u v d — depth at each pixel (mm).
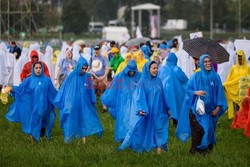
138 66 42500
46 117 31875
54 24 157750
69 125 30141
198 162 25625
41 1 132250
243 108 30484
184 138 27781
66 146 29672
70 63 44844
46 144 30484
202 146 26625
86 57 49500
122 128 29531
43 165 26016
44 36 111812
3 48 52031
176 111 33406
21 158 27219
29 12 96750
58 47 98562
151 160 26234
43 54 53125
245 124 30422
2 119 39281
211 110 27094
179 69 34438
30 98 31438
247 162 25984
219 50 32750
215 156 26406
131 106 28016
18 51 58406
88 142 30734
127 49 60188
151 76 27484
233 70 37719
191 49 32750
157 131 27328
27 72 36906
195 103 26781
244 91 37125
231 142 31469
